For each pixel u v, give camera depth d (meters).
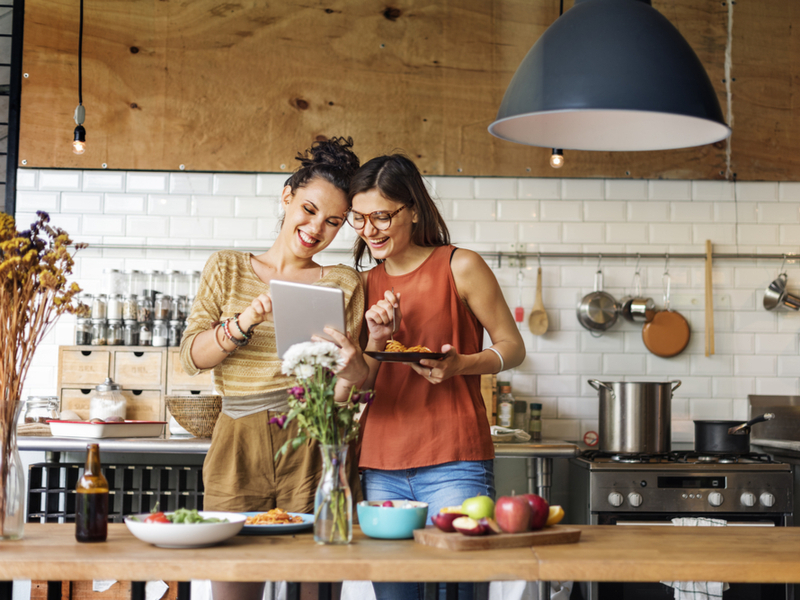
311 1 4.02
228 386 1.98
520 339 1.99
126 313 3.59
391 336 1.89
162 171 3.95
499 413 3.75
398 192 1.90
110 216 3.92
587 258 3.98
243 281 2.06
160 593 2.99
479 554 1.39
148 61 3.97
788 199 4.02
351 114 3.98
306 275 2.11
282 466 1.93
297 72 3.99
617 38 1.64
